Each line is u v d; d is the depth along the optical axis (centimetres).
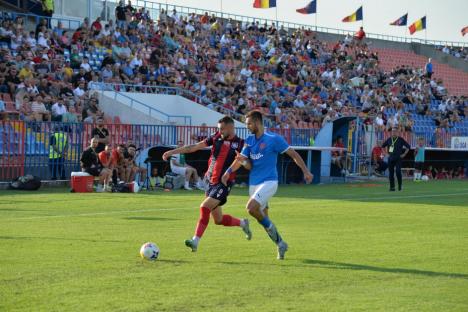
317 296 959
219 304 905
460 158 4638
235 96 4109
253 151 1259
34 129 2922
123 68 4003
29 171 2900
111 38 4150
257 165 1259
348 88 5253
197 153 3369
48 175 2945
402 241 1488
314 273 1116
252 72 4675
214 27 5172
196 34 4969
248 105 4106
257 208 1226
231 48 4941
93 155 2677
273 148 1250
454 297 969
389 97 5388
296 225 1750
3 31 3738
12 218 1777
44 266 1129
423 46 7312
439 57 7238
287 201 2450
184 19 5159
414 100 5603
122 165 2820
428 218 1956
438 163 4553
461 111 5866
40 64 3575
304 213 2050
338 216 1977
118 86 3812
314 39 5984
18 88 3262
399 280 1076
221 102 4053
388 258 1266
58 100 3291
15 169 2856
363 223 1812
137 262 1177
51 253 1249
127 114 3591
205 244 1388
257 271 1122
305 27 6500
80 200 2306
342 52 5819
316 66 5406
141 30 4538
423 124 5353
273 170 1260
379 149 4141
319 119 4309
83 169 2675
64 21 4481
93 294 946
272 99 4328
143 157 2980
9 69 3378
